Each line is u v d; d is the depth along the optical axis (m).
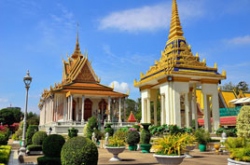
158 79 33.97
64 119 51.81
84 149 10.80
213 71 33.56
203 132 25.05
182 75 31.58
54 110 54.62
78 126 44.09
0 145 25.50
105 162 17.14
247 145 14.11
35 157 21.02
